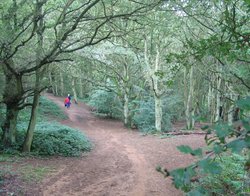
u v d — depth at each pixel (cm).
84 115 3712
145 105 2977
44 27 1346
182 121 3778
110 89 3269
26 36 1416
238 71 841
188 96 3067
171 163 1468
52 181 1154
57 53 1368
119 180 1209
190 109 2980
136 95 3180
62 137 1859
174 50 2677
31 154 1568
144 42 2620
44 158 1533
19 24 1278
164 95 2938
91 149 1870
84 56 2206
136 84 3284
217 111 2273
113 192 1068
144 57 2773
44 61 1415
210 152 145
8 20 1195
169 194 1045
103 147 1975
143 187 1122
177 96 3122
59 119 3225
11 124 1642
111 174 1296
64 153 1658
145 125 2884
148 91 3419
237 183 766
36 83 1630
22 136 1769
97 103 3625
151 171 1345
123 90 3241
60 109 3647
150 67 2705
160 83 2717
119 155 1706
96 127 3031
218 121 169
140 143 2127
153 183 1168
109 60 2928
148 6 1071
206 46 585
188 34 1738
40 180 1145
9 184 1045
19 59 1512
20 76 1555
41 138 1753
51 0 1334
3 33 1155
